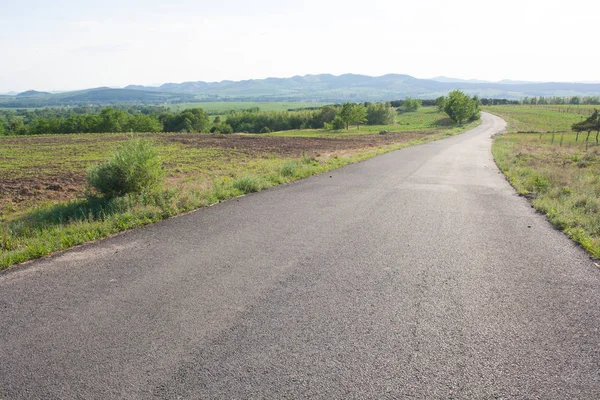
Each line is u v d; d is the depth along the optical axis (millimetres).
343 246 6156
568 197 9914
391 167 17109
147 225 7453
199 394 2766
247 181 11344
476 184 12758
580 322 3863
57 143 36844
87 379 2932
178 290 4508
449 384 2906
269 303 4191
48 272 5078
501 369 3098
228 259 5547
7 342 3430
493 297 4398
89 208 8828
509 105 167500
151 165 9547
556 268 5340
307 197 10234
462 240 6570
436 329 3686
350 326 3721
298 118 101312
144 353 3262
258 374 2992
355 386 2863
